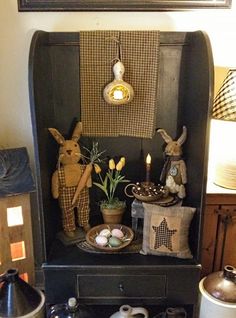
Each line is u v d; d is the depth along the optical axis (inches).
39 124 52.7
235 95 53.6
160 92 61.4
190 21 60.4
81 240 61.1
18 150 60.0
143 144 64.3
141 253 57.5
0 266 58.2
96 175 65.8
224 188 59.2
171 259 56.2
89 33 56.6
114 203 63.3
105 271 54.8
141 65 57.7
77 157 60.7
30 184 57.6
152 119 59.2
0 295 53.2
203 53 51.0
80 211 62.8
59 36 58.3
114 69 56.7
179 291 56.2
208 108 49.5
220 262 60.7
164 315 57.0
